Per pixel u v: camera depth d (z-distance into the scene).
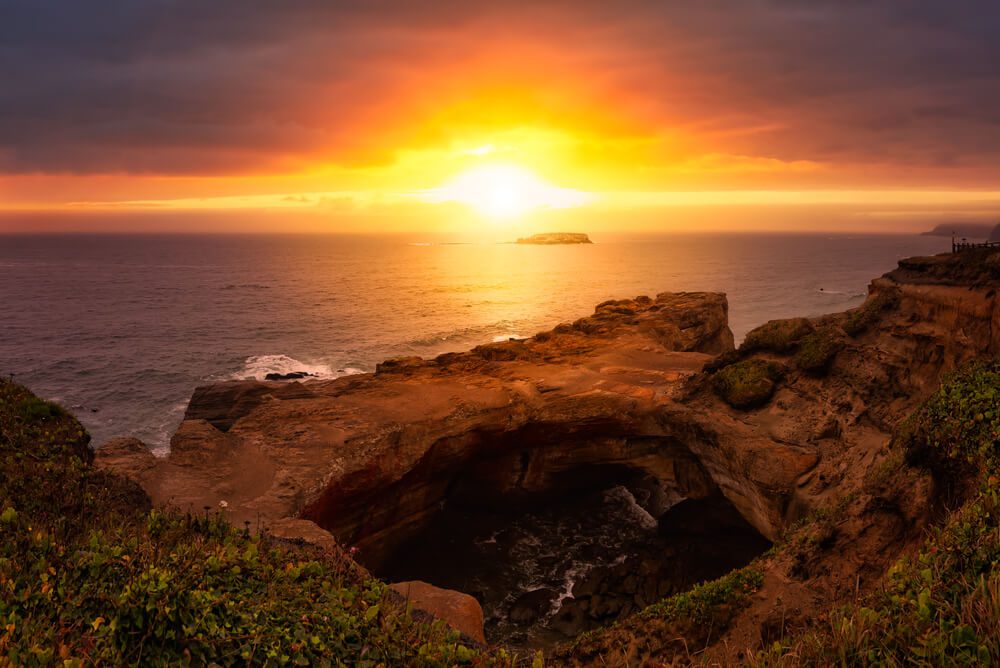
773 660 6.88
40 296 153.50
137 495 15.80
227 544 10.52
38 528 9.50
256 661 6.76
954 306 24.78
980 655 5.47
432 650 7.96
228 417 35.47
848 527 15.24
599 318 50.44
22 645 5.86
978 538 8.00
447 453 30.06
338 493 25.22
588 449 33.25
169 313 122.88
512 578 27.78
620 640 14.54
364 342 91.62
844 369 28.30
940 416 14.64
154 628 6.56
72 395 66.12
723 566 27.48
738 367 31.03
